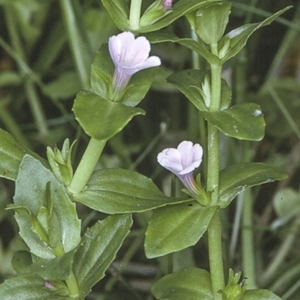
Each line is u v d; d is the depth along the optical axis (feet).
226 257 1.36
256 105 1.16
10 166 1.17
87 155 1.16
